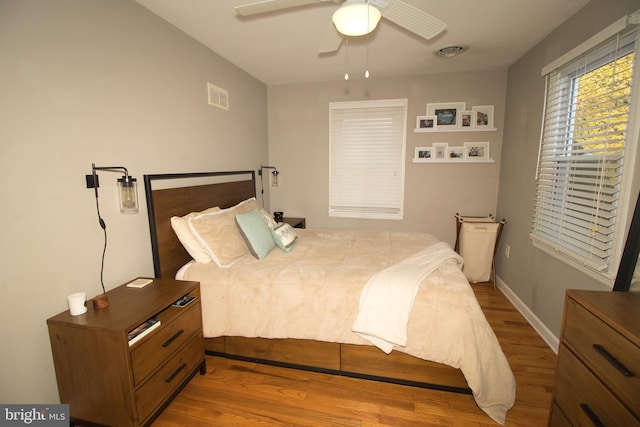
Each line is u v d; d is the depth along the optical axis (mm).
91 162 1694
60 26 1509
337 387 1858
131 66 1936
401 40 2604
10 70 1317
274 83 3965
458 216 3605
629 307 1117
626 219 1630
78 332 1365
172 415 1658
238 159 3332
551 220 2389
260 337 1971
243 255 2350
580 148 2064
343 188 4051
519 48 2812
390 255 2373
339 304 1827
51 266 1509
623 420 958
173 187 2318
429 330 1691
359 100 3805
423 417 1635
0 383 1339
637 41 1594
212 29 2381
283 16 2186
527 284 2758
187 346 1781
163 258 2156
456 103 3561
